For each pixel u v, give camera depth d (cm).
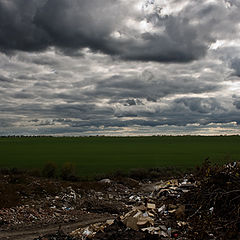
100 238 875
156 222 1053
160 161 4925
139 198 1984
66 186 2188
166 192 1510
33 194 1850
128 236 872
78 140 13462
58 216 1495
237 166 1081
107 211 1642
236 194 1000
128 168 4012
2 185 1848
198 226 884
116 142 11656
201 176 1159
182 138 14212
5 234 1133
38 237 1080
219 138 13788
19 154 6400
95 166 4250
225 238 821
